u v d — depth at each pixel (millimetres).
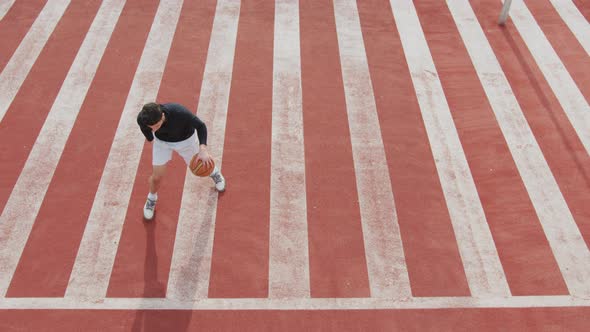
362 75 8359
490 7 9930
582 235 6117
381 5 9945
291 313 5367
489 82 8234
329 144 7211
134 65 8469
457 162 6977
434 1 10062
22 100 7773
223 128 7387
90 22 9391
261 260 5840
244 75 8312
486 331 5258
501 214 6340
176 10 9727
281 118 7578
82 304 5391
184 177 6695
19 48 8773
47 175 6699
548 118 7621
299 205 6426
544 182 6715
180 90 8008
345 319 5332
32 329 5176
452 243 6035
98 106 7703
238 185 6633
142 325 5230
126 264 5762
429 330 5258
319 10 9812
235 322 5277
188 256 5855
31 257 5805
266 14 9680
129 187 6586
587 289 5605
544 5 9977
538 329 5273
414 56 8758
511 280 5684
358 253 5930
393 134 7363
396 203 6465
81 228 6109
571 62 8648
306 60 8641
